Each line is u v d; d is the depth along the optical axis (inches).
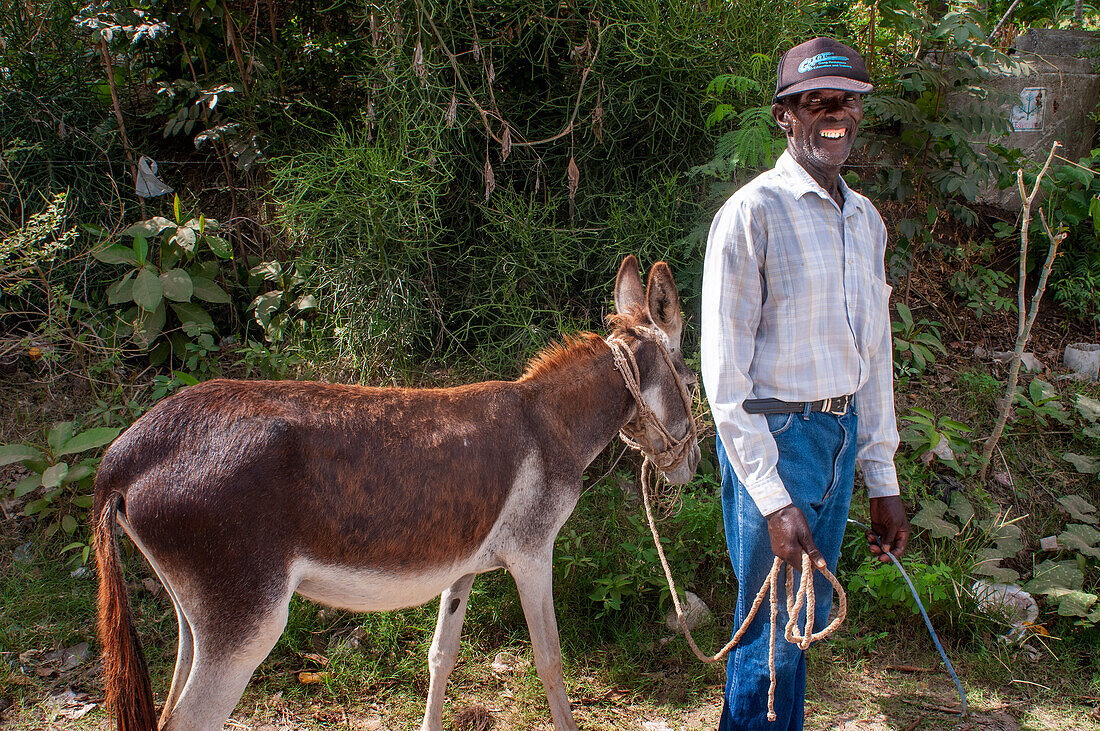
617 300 117.3
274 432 85.8
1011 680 132.0
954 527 153.7
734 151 156.0
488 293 168.7
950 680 132.9
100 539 83.7
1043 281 155.5
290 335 178.1
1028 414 180.1
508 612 139.6
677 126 169.3
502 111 169.0
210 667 83.4
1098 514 165.6
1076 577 149.3
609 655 135.9
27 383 169.0
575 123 170.9
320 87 204.4
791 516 84.7
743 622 96.6
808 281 87.9
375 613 136.1
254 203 196.2
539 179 176.9
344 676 125.5
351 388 96.6
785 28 175.3
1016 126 217.0
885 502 99.9
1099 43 224.2
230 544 82.4
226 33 193.5
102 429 146.6
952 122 186.7
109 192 190.2
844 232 90.4
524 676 130.0
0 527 147.0
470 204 173.8
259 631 83.9
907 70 181.9
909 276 197.8
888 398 99.7
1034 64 216.2
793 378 90.0
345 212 156.4
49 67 193.0
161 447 85.4
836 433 92.9
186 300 168.4
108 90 201.3
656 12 163.2
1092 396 184.4
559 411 106.8
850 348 90.7
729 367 88.0
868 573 140.0
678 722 121.3
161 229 173.8
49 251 158.4
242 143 186.4
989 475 170.9
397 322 162.4
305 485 85.8
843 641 139.4
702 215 173.8
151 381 169.3
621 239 169.5
